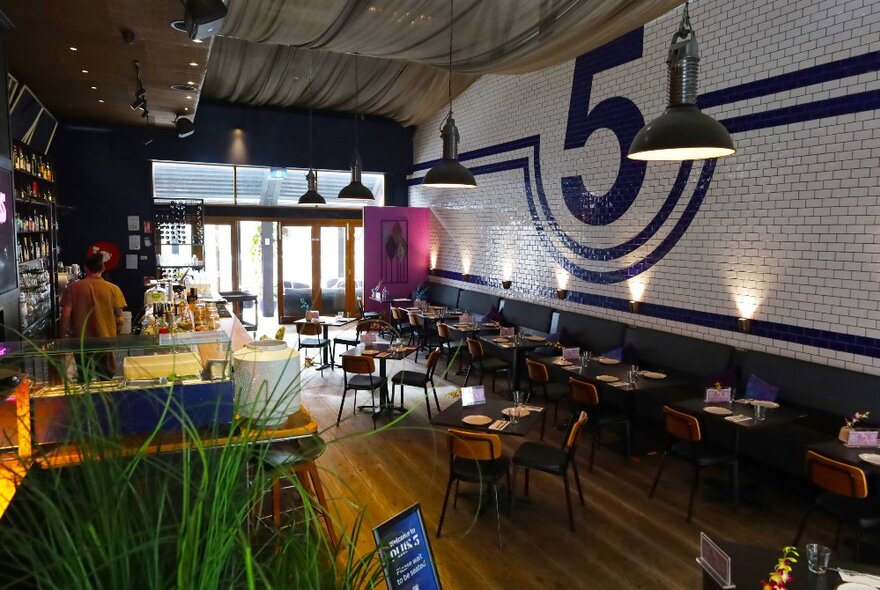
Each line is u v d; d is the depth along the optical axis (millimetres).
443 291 11531
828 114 4902
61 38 5379
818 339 5078
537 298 8992
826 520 4465
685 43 3219
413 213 12289
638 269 7035
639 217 6984
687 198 6320
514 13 5453
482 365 7715
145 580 916
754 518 4484
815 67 4980
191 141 11039
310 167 12031
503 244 9812
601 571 3762
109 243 10750
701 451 4660
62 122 10094
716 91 5930
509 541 4125
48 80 6953
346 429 6371
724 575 2277
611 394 7117
